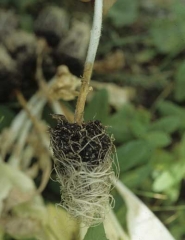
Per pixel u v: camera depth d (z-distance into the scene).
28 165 0.47
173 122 0.48
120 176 0.45
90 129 0.32
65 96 0.47
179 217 0.47
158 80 0.56
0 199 0.43
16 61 0.48
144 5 0.61
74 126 0.32
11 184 0.43
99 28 0.32
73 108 0.50
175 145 0.52
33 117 0.47
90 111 0.47
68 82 0.46
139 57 0.58
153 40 0.58
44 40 0.49
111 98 0.53
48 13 0.50
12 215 0.43
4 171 0.44
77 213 0.35
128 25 0.59
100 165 0.33
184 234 0.46
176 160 0.48
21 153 0.47
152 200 0.48
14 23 0.52
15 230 0.42
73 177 0.33
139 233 0.43
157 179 0.46
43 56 0.49
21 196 0.43
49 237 0.42
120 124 0.48
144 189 0.47
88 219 0.36
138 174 0.45
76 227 0.42
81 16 0.59
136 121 0.48
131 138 0.48
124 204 0.45
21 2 0.56
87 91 0.32
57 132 0.32
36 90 0.51
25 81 0.50
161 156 0.48
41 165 0.46
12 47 0.48
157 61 0.58
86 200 0.34
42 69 0.50
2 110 0.48
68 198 0.35
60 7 0.59
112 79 0.56
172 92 0.55
